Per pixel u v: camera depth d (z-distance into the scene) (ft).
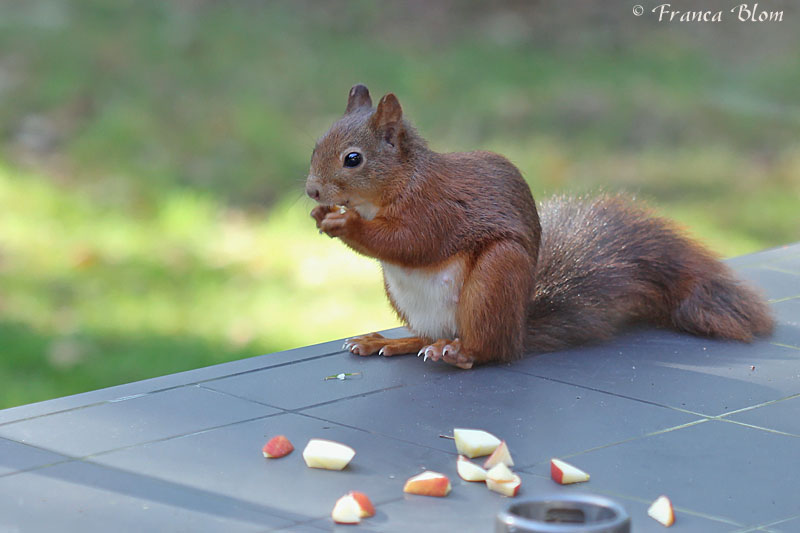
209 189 59.00
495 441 20.29
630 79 76.64
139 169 60.70
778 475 19.44
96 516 17.88
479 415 22.18
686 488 18.97
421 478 18.76
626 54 81.10
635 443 20.80
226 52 77.20
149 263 50.29
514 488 18.57
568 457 20.22
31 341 41.88
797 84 76.18
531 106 71.61
